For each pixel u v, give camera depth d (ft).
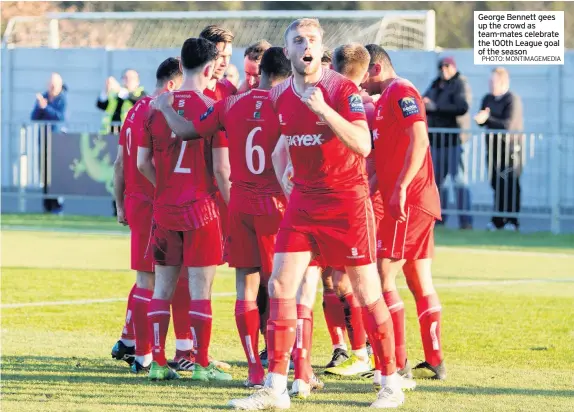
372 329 65.98
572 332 97.19
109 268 138.82
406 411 64.13
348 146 62.85
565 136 196.03
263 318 83.30
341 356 79.46
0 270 135.74
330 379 76.28
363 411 64.44
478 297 117.19
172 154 74.23
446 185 195.62
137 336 77.82
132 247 79.10
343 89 63.93
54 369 77.92
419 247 73.92
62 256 150.82
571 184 198.18
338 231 65.00
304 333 69.87
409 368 74.28
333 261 65.62
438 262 148.56
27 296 115.55
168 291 75.15
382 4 362.74
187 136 72.90
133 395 68.80
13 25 286.46
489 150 191.42
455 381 75.05
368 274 65.72
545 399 68.44
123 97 207.21
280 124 65.72
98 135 208.13
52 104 217.56
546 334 96.02
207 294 75.25
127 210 79.30
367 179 68.23
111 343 90.17
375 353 66.49
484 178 193.67
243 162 72.95
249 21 261.65
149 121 74.74
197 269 74.74
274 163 69.72
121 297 115.65
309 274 70.54
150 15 277.03
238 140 72.79
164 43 274.16
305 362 69.67
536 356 85.87
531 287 125.59
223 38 81.51
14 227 190.60
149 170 75.66
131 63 237.86
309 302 70.54
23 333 93.91
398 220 70.85
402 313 73.97
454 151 192.34
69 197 211.20
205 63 74.79
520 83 216.74
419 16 253.65
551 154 194.90
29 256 150.41
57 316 103.24
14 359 81.51
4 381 72.95
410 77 220.23
